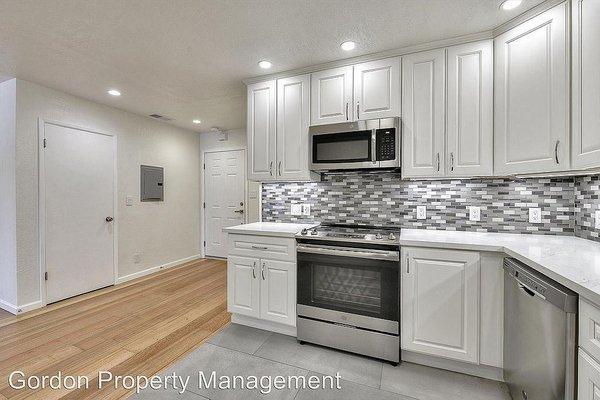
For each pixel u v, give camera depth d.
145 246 3.97
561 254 1.41
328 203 2.68
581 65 1.42
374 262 1.93
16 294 2.67
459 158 1.97
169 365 1.92
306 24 1.84
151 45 2.10
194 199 4.86
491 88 1.89
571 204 1.96
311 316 2.14
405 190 2.41
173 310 2.81
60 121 2.97
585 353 0.97
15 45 2.09
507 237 1.94
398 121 2.07
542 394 1.19
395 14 1.73
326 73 2.35
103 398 1.60
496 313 1.67
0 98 2.74
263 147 2.59
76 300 3.04
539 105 1.64
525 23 1.71
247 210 4.66
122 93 3.05
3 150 2.72
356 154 2.19
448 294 1.77
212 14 1.74
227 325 2.49
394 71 2.14
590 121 1.37
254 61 2.33
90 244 3.28
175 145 4.47
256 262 2.35
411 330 1.87
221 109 3.62
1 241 2.76
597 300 0.88
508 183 2.12
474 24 1.82
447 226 2.29
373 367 1.90
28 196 2.73
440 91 2.01
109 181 3.48
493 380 1.76
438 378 1.78
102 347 2.13
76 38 2.00
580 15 1.43
